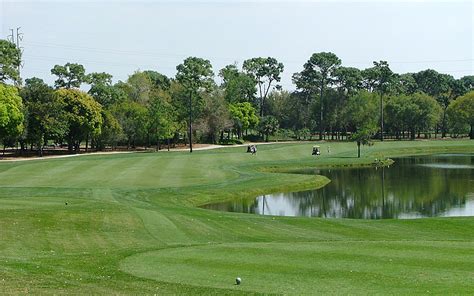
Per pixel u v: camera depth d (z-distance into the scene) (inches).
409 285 690.8
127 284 734.5
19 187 2034.9
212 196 2110.0
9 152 4594.0
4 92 3804.1
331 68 7342.5
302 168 3316.9
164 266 848.3
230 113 6195.9
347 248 946.7
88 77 6579.7
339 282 719.7
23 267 844.6
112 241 1139.3
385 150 4714.6
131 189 2047.2
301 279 743.1
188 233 1248.2
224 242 1141.1
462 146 5088.6
